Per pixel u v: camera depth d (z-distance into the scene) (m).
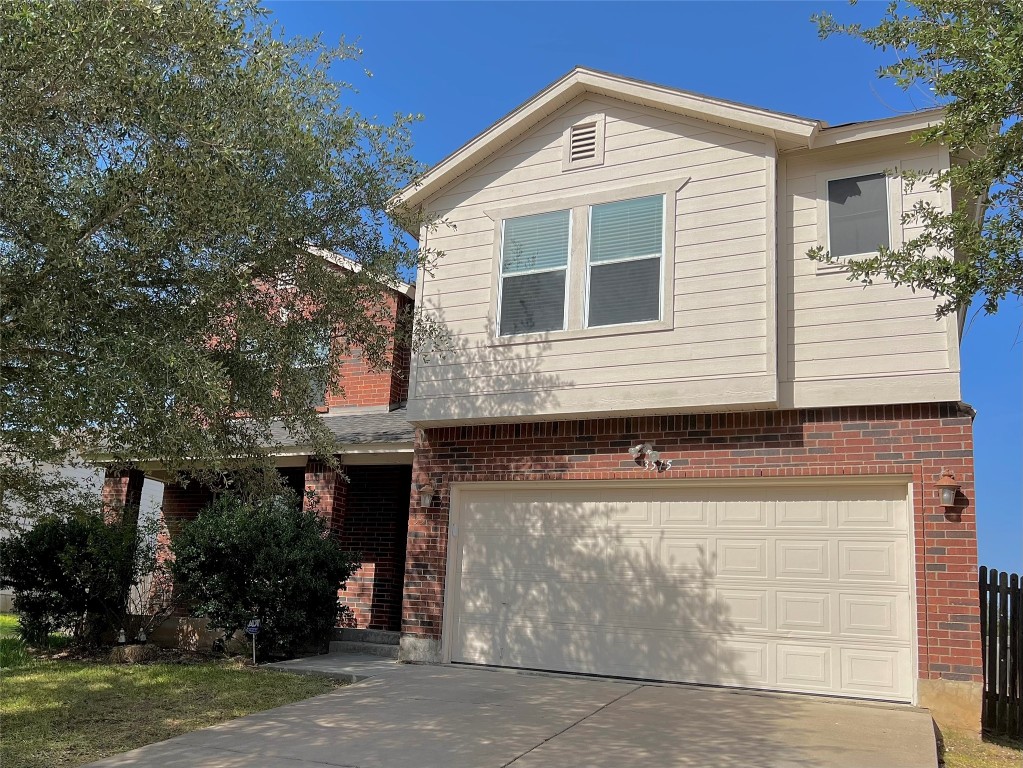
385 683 9.26
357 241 9.01
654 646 9.61
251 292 7.73
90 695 8.75
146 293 7.02
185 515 15.79
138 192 6.54
